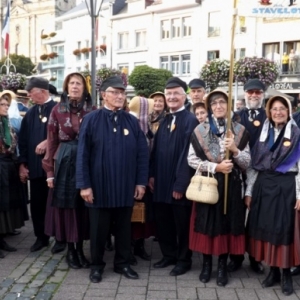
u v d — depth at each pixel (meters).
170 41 33.50
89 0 8.38
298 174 3.96
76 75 4.54
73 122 4.52
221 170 4.05
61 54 44.06
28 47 71.94
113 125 4.22
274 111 4.06
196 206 4.22
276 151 4.04
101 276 4.31
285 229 3.93
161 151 4.48
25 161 5.17
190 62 32.56
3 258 4.91
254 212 4.13
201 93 6.00
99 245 4.29
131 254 4.79
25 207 5.38
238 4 4.07
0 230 4.97
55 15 69.50
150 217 4.79
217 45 30.92
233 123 4.24
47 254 5.06
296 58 26.17
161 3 34.44
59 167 4.47
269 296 3.95
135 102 5.07
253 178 4.23
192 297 3.91
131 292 4.00
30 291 3.99
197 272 4.53
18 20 72.62
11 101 5.32
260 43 28.25
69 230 4.52
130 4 36.25
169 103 4.47
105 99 4.28
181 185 4.31
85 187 4.13
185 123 4.42
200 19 31.66
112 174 4.16
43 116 5.09
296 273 4.51
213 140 4.18
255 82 4.84
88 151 4.20
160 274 4.46
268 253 4.02
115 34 36.81
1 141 5.00
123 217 4.38
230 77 4.05
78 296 3.90
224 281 4.17
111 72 16.52
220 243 4.11
